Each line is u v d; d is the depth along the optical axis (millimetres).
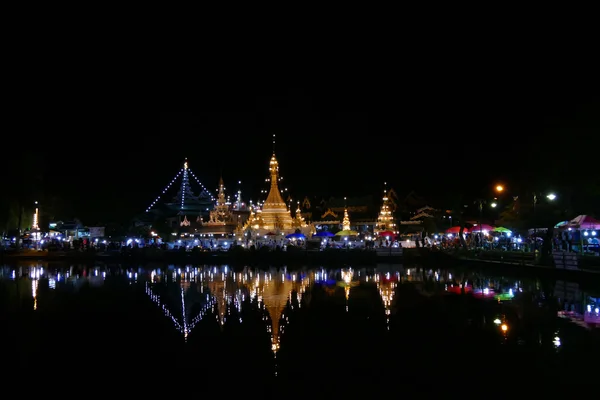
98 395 16625
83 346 22359
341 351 20719
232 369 18844
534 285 39219
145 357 20578
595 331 22812
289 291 38031
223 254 72125
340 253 66125
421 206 100562
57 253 81250
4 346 22438
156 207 115625
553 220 48406
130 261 76312
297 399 15898
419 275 49719
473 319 25969
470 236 72125
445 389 16344
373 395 16031
